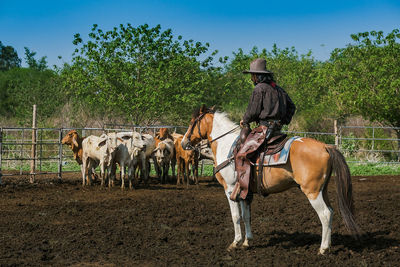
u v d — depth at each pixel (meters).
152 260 5.79
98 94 21.50
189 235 7.11
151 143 14.54
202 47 21.53
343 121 26.34
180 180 15.17
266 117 5.88
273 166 5.76
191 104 22.64
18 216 8.59
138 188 13.10
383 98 21.03
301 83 33.19
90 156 13.43
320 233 7.20
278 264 5.52
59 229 7.48
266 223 8.00
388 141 22.64
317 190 5.50
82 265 5.59
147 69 21.30
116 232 7.27
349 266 5.35
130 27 21.00
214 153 6.71
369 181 15.10
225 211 9.24
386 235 6.99
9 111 39.38
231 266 5.50
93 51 20.52
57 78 31.83
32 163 14.02
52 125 26.05
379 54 22.20
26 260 5.76
